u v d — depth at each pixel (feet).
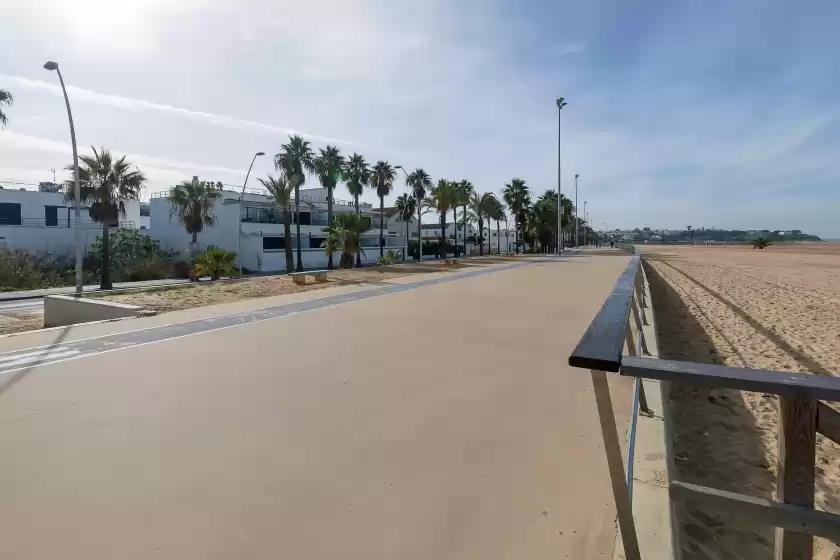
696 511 10.66
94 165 88.38
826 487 12.27
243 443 12.02
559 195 165.27
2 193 125.39
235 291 51.37
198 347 23.06
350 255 103.09
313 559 7.66
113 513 8.98
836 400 4.22
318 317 31.50
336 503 9.25
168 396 15.74
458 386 16.47
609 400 5.29
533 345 22.65
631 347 16.14
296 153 146.61
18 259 97.96
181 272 127.54
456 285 52.34
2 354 21.83
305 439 12.23
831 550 9.48
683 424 16.03
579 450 11.35
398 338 24.49
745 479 12.32
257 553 7.81
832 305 44.34
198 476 10.36
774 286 62.28
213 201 127.54
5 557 7.75
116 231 125.90
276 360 20.34
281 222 156.66
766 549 9.39
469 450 11.48
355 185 181.06
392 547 7.94
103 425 13.29
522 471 10.41
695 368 4.78
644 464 10.21
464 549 7.86
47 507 9.20
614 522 8.43
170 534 8.33
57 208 135.33
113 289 87.76
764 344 28.66
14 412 14.34
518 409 14.21
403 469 10.58
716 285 64.18
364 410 14.26
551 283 53.62
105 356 21.44
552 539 8.04
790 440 4.58
